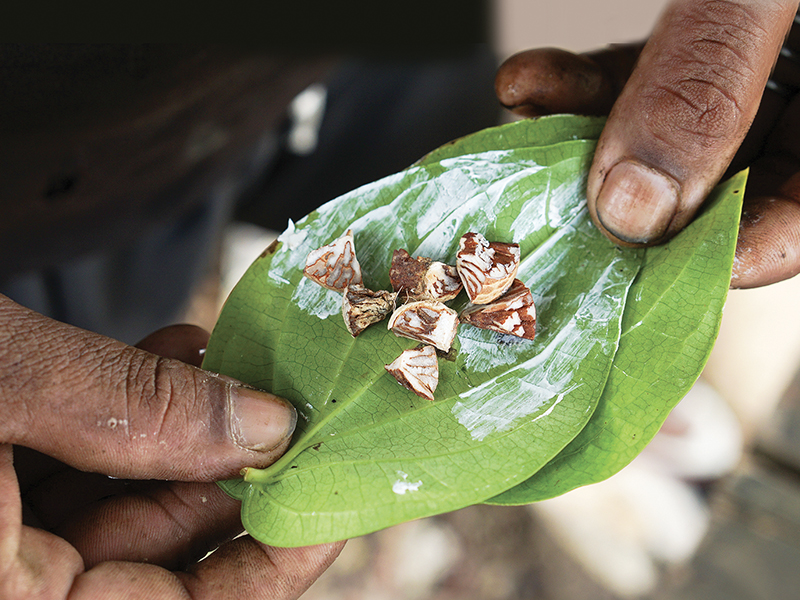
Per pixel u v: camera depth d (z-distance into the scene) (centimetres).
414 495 21
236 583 21
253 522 21
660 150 22
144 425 20
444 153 24
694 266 22
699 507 42
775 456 43
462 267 22
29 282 38
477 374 22
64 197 31
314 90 47
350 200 24
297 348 23
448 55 43
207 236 45
